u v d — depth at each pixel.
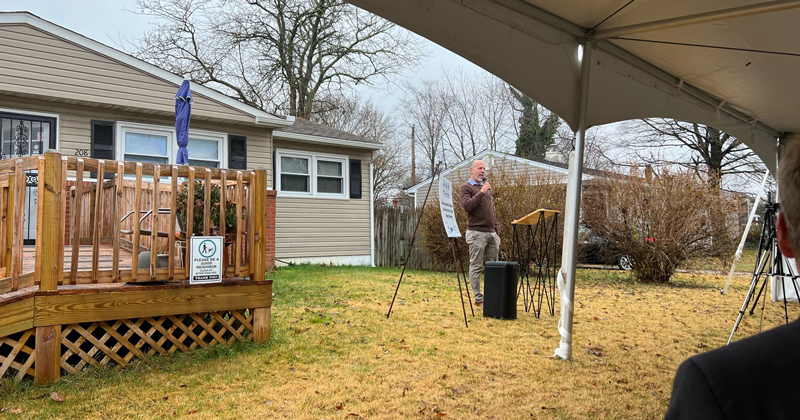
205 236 4.19
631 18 3.77
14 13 8.41
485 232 6.39
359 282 9.12
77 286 3.75
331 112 26.02
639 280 10.81
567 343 4.24
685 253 10.38
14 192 3.39
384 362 4.07
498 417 3.00
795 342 0.66
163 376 3.66
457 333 5.09
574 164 4.27
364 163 14.02
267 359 4.11
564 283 4.32
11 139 8.69
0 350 3.70
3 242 3.44
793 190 0.80
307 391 3.40
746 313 6.76
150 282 4.07
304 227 12.77
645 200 10.77
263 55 21.22
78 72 9.05
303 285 8.47
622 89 4.59
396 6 3.24
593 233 12.14
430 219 12.60
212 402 3.18
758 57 4.30
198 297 4.16
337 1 20.41
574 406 3.19
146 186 7.11
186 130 6.45
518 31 3.80
